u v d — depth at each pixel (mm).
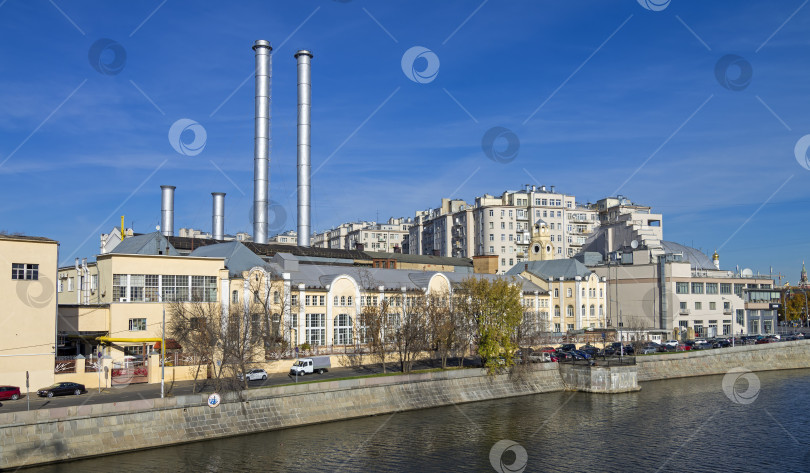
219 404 67688
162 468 56812
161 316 87562
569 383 101312
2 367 71062
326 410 75625
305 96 156250
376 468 59406
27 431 55625
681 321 152125
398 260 157125
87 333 83375
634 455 65438
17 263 73250
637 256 157875
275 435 68750
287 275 97500
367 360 99250
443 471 59094
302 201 154625
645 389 103812
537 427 75875
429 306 99938
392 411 81125
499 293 97000
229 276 93562
